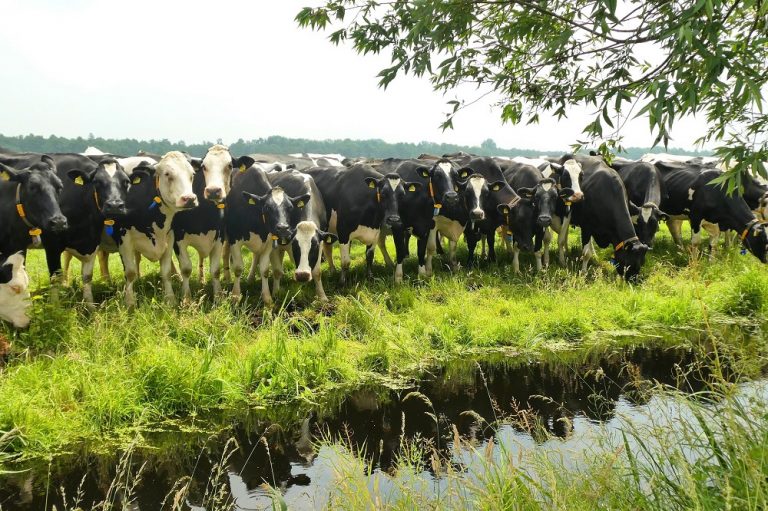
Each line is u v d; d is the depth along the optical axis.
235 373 6.65
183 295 9.50
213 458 5.13
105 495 4.49
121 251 8.97
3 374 6.10
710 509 2.92
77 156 9.11
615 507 3.26
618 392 6.42
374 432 5.58
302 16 3.84
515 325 8.55
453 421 5.77
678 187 13.74
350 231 11.03
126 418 5.84
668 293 10.37
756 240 12.19
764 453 3.05
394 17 3.75
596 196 12.02
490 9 3.76
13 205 7.78
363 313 8.66
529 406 6.07
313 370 6.92
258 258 10.91
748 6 2.67
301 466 4.98
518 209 12.02
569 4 3.58
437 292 10.52
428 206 11.69
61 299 8.56
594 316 9.22
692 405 3.74
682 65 2.84
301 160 16.30
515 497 3.24
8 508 4.29
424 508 3.62
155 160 11.15
